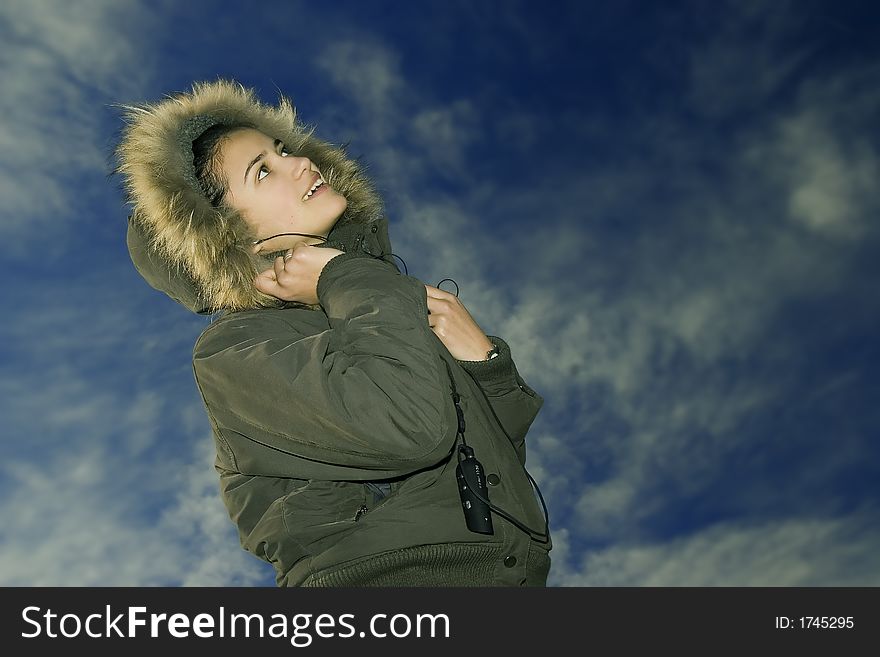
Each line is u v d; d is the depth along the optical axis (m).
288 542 1.64
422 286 1.75
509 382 1.84
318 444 1.61
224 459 1.80
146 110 2.07
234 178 2.01
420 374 1.59
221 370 1.71
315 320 1.88
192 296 2.07
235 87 2.22
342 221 2.23
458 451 1.65
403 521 1.61
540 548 1.70
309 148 2.29
